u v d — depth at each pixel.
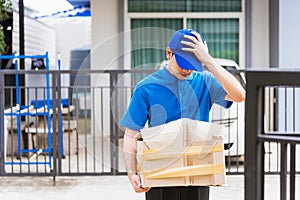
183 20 13.09
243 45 13.08
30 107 9.86
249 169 2.30
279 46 12.09
